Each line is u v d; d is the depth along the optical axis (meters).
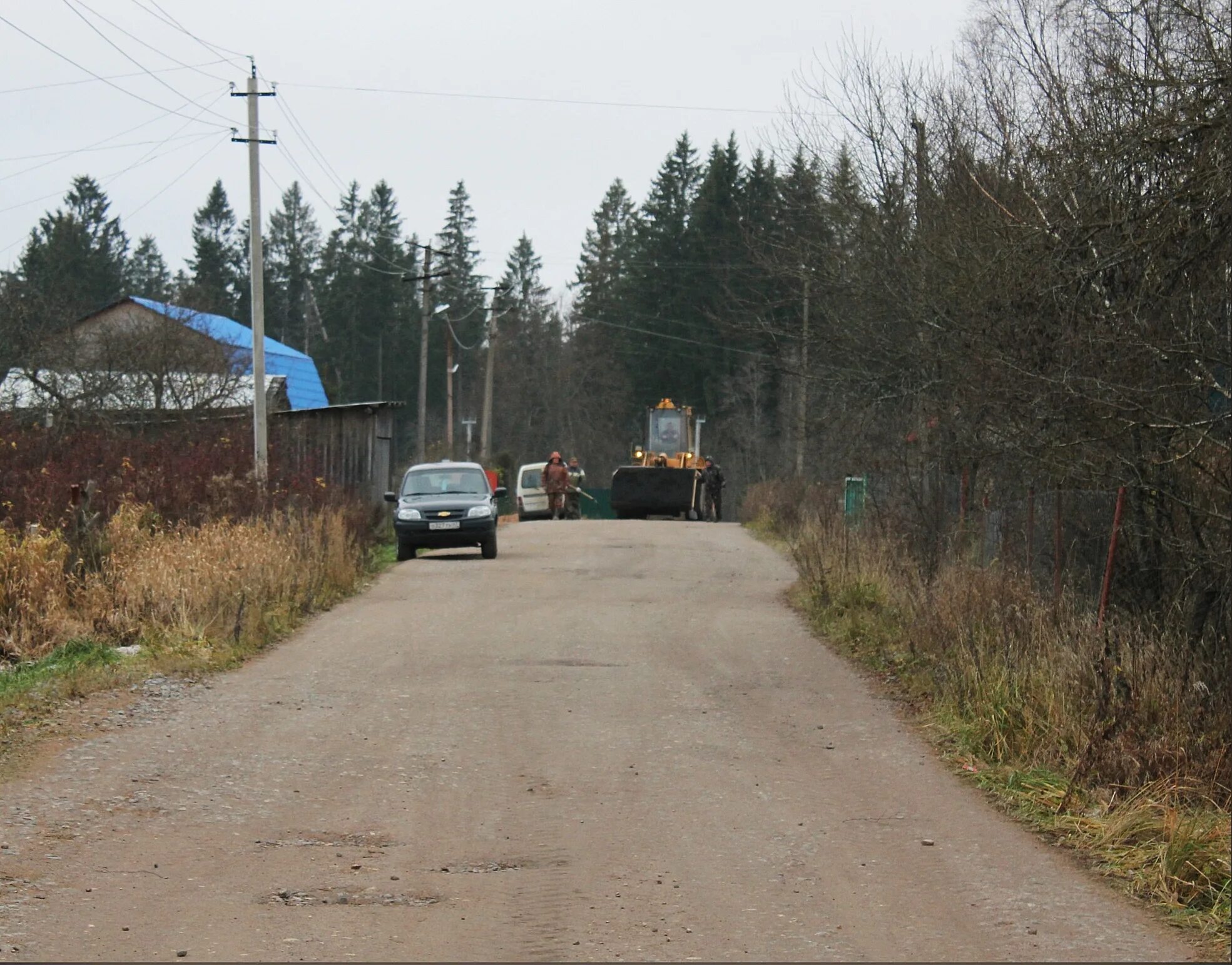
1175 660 12.87
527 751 12.40
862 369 24.80
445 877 8.55
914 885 8.47
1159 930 7.65
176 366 46.22
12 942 7.14
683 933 7.47
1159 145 11.92
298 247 117.75
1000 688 13.16
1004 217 16.69
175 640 17.59
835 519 26.72
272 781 11.10
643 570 29.77
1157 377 12.89
